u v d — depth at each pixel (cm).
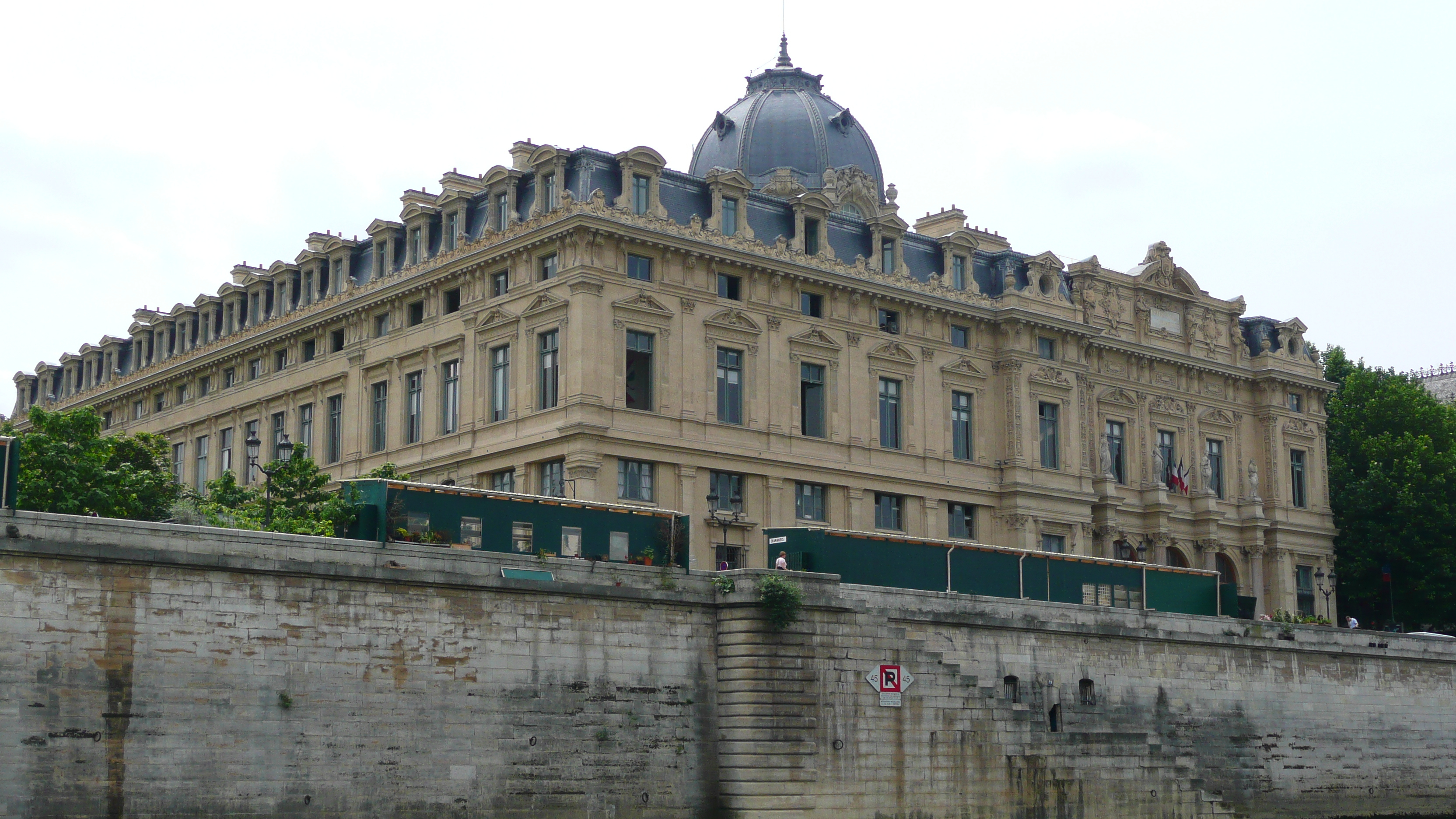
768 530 6794
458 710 5359
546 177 8312
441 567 5378
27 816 4572
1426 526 10888
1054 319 9694
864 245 9206
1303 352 11256
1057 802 6694
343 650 5159
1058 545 9669
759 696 5888
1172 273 10675
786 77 10825
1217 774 7538
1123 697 7219
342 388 9325
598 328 7981
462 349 8594
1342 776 8131
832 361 8856
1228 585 8425
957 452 9400
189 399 10581
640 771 5728
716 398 8381
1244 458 10912
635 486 8062
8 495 4659
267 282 10075
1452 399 14825
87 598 4734
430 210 9031
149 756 4778
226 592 4969
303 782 5031
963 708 6444
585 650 5666
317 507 7688
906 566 6869
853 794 6041
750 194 8756
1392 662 8538
